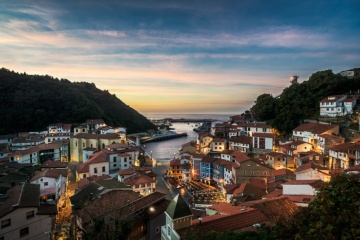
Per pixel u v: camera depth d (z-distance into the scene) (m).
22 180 56.72
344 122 86.94
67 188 70.50
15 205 30.38
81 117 164.75
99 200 38.41
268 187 53.94
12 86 160.88
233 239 17.69
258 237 16.97
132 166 91.75
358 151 58.56
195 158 91.62
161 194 38.62
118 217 24.52
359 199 9.78
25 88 163.38
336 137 73.62
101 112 189.00
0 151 96.88
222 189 70.62
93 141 111.19
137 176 69.88
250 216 25.70
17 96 153.12
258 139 96.69
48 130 141.62
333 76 107.25
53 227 35.03
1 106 145.88
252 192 49.84
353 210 9.64
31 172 68.38
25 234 30.83
